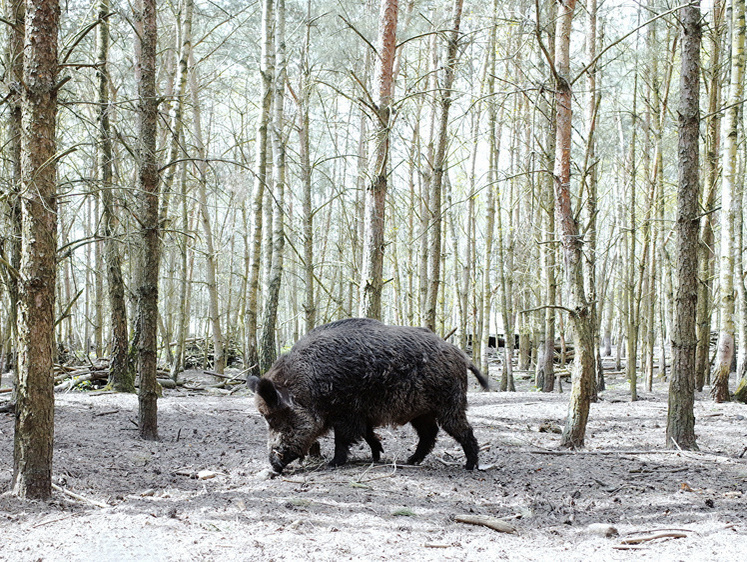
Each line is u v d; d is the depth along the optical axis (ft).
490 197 57.98
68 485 18.47
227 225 99.66
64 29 32.76
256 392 21.36
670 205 62.85
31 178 15.48
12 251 22.33
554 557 14.07
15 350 17.48
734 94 38.88
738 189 44.70
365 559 13.60
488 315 60.23
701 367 47.42
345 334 22.48
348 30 55.26
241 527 15.51
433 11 55.36
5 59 22.25
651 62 47.57
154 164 25.50
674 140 54.24
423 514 17.35
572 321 26.07
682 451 24.94
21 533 14.33
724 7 41.81
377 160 28.45
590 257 26.04
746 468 22.34
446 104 41.47
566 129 25.55
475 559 13.88
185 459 23.94
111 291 40.65
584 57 43.52
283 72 50.52
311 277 51.31
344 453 23.08
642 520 16.79
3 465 19.88
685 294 25.44
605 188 84.69
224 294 94.63
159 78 56.24
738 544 14.52
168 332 67.21
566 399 43.68
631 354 43.27
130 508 16.58
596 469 22.36
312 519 16.40
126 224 23.76
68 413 32.32
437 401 22.16
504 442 27.61
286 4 66.95
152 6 25.36
